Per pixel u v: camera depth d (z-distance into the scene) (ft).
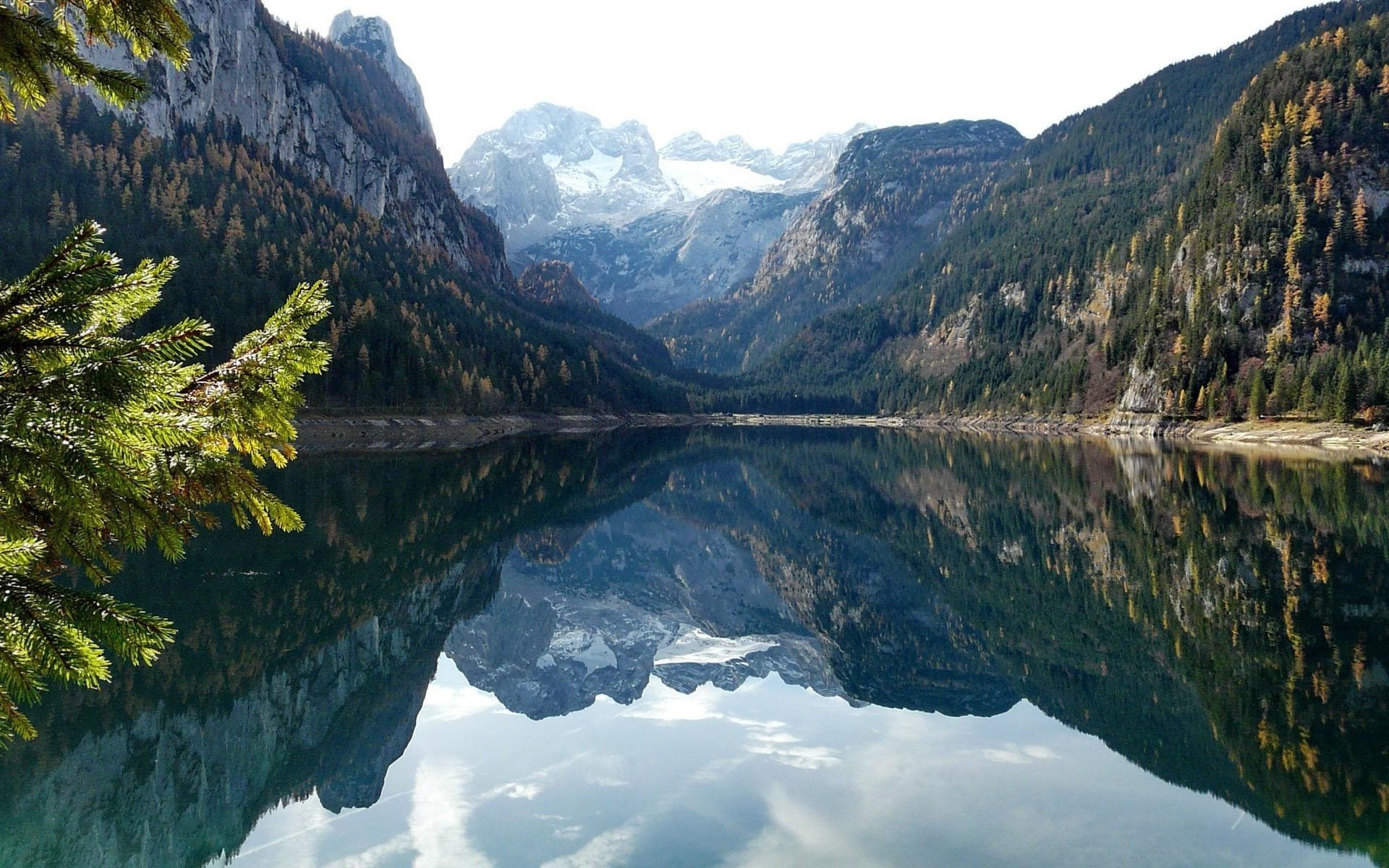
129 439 15.57
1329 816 49.83
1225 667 80.74
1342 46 552.00
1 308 15.07
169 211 468.75
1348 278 453.99
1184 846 46.34
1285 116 531.91
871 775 57.31
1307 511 164.45
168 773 57.98
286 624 93.09
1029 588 126.52
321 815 51.93
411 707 75.10
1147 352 517.14
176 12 17.92
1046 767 58.54
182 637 87.15
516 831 49.11
